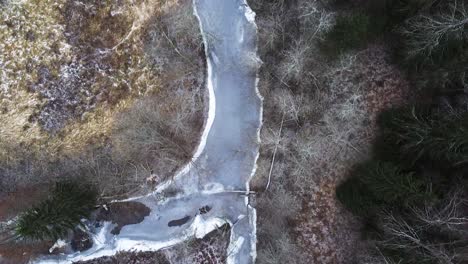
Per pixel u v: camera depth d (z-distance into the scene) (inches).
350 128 1027.9
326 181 1034.1
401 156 892.6
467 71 840.3
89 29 952.3
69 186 946.7
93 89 973.2
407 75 1005.8
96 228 1029.8
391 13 920.3
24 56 924.0
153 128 1015.6
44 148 973.8
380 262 916.0
